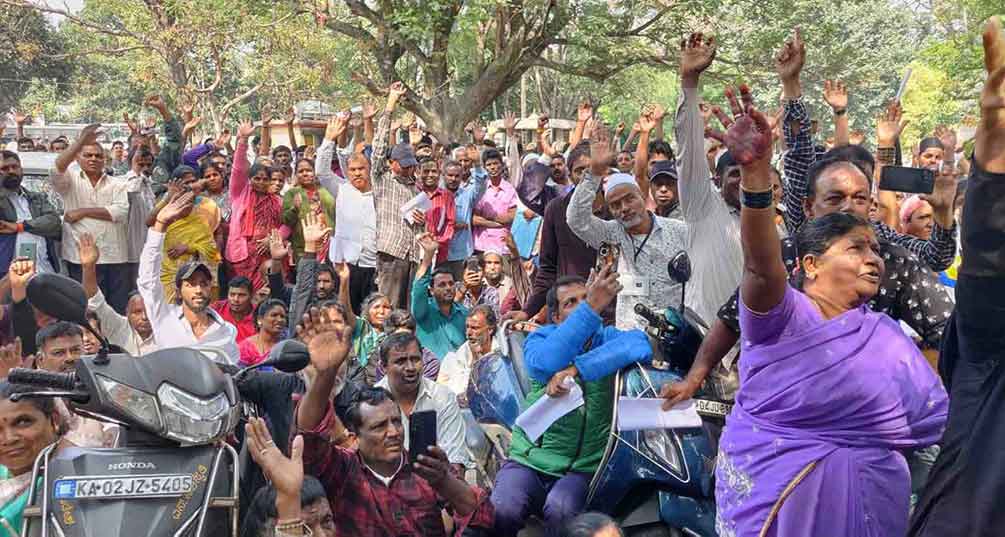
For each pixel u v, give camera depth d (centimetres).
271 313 723
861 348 353
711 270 567
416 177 1098
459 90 3400
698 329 515
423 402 573
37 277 340
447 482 455
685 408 485
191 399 347
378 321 789
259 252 1062
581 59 2494
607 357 498
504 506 506
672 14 2323
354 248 1115
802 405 354
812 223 373
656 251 618
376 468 466
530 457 520
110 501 334
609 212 714
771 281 345
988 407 303
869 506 353
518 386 559
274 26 2548
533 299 742
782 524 358
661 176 726
